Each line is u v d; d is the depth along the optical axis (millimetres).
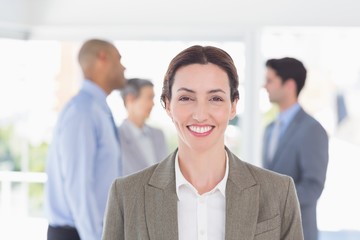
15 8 3734
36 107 3994
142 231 1300
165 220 1287
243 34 3844
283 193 1328
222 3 3762
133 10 3789
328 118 4688
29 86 3953
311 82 4594
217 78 1229
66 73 3943
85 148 2783
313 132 3041
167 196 1305
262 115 3865
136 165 3613
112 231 1363
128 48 3881
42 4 3826
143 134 3646
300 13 3713
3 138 4004
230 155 1365
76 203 2795
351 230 4809
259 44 3793
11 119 3980
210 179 1313
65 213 2902
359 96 4625
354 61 4543
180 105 1238
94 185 2832
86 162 2783
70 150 2791
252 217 1285
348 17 3684
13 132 4012
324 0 3693
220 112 1231
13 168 4070
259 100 3848
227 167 1335
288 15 3723
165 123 3703
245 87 3855
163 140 3691
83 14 3816
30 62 3916
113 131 2922
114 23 3799
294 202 1339
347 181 4785
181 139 1295
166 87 1287
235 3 3756
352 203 4793
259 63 3816
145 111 3650
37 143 4051
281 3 3725
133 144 3615
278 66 3191
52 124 4012
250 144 3875
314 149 3018
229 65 1258
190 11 3773
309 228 2988
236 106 1325
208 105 1229
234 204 1284
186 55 1244
